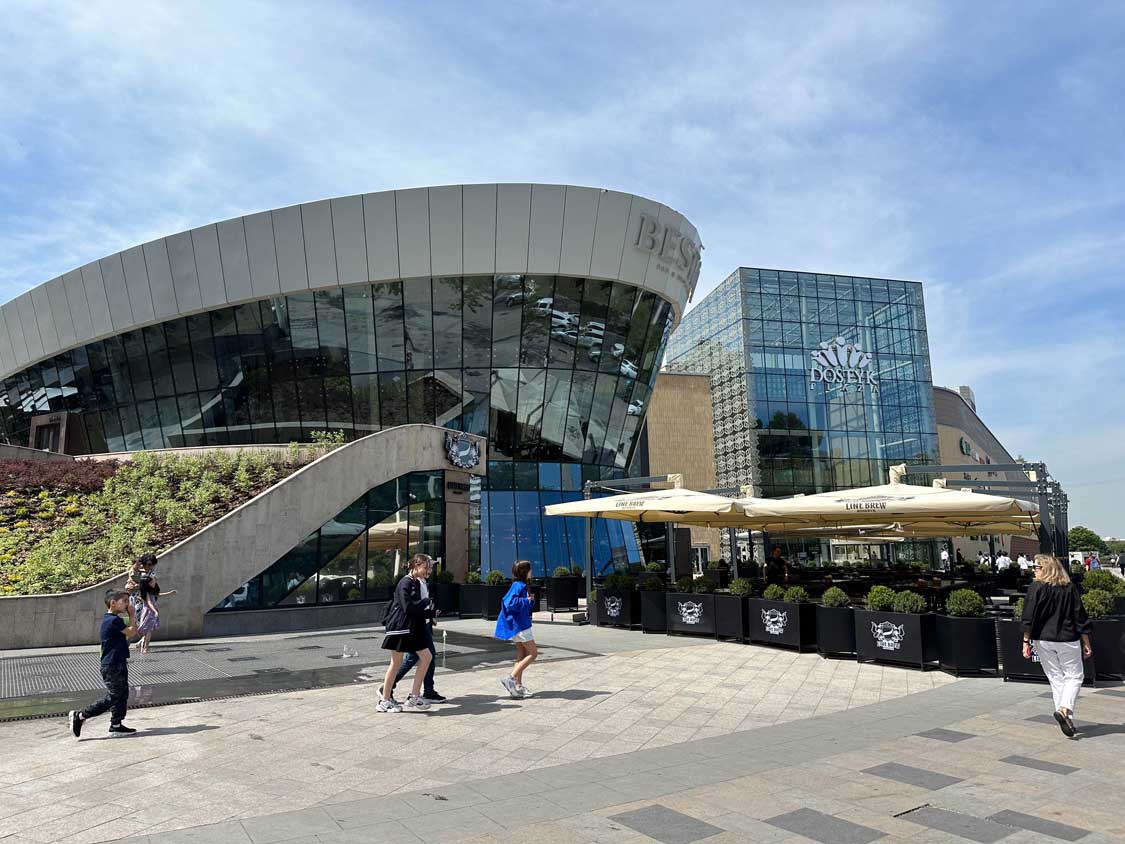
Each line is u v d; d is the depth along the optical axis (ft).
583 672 36.58
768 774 19.84
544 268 90.12
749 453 174.91
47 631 45.11
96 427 104.22
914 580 67.62
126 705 26.66
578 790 18.58
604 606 56.39
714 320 193.36
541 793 18.37
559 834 15.49
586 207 90.12
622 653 42.63
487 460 90.58
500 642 47.75
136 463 71.10
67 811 17.03
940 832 15.47
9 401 116.47
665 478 67.26
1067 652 24.11
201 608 50.47
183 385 97.40
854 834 15.40
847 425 180.86
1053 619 24.36
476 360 91.40
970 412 241.76
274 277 90.43
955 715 26.91
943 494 42.91
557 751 22.50
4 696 31.40
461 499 73.26
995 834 15.31
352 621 59.36
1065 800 17.40
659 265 96.73
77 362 104.78
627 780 19.42
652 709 28.37
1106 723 25.26
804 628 42.29
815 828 15.76
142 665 39.06
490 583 64.64
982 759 20.99
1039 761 20.70
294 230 89.51
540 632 53.36
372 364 91.56
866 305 189.06
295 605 56.08
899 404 185.78
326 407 92.63
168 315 94.73
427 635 28.86
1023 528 69.00
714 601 48.57
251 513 53.88
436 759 21.61
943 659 35.70
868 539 88.07
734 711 28.07
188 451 72.84
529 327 92.12
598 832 15.61
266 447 72.13
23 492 67.10
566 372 94.17
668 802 17.60
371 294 90.63
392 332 91.20
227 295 91.91
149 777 19.75
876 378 185.47
